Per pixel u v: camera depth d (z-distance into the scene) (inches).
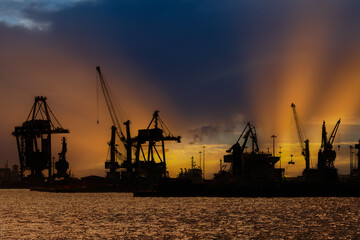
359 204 7244.1
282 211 6309.1
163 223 5152.6
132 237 4212.6
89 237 4224.9
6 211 6879.9
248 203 7632.9
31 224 5172.2
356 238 4151.1
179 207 7071.9
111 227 4854.8
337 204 7263.8
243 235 4298.7
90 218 5733.3
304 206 6988.2
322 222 5167.3
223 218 5570.9
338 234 4347.9
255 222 5191.9
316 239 4099.4
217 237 4200.3
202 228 4746.6
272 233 4407.0
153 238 4158.5
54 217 5915.4
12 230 4680.1
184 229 4685.0
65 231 4589.1
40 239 4126.5
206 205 7337.6
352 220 5339.6
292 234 4350.4
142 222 5255.9
